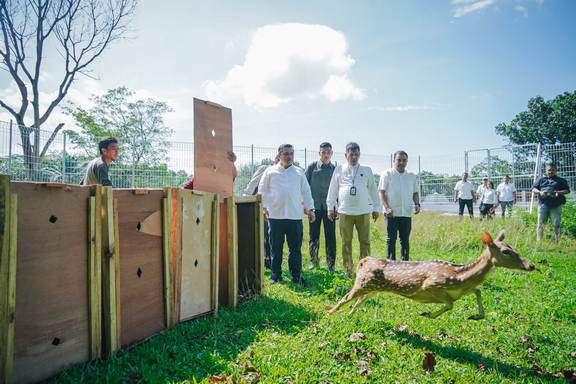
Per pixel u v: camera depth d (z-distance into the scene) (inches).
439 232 448.8
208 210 190.2
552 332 180.1
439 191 971.3
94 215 131.2
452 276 153.3
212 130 216.2
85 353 128.6
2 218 102.3
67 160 624.1
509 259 141.9
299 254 258.8
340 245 430.9
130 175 700.0
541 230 446.3
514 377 136.3
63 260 122.3
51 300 118.4
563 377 137.1
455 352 154.9
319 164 323.3
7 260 103.4
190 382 122.8
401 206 287.3
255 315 186.4
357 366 138.6
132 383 119.5
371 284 173.9
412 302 219.1
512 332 177.3
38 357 114.5
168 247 163.6
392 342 161.3
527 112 1845.5
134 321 147.4
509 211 587.2
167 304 162.7
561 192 433.7
